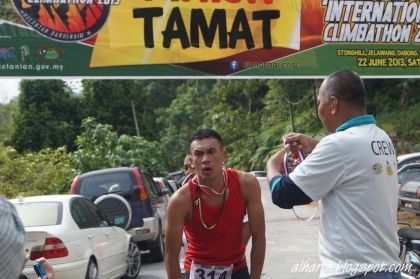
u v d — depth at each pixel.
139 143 26.34
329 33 13.12
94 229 9.83
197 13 12.76
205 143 4.77
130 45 12.72
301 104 43.69
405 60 13.23
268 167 4.32
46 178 18.45
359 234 3.80
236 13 12.84
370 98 37.72
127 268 11.25
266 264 11.77
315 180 3.86
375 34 13.17
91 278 9.29
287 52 13.03
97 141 24.53
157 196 15.10
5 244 2.33
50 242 8.52
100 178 13.49
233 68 12.88
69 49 12.64
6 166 17.86
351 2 13.09
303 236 15.49
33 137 45.03
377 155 3.89
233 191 4.82
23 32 12.55
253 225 4.94
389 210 3.89
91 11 12.62
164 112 63.53
